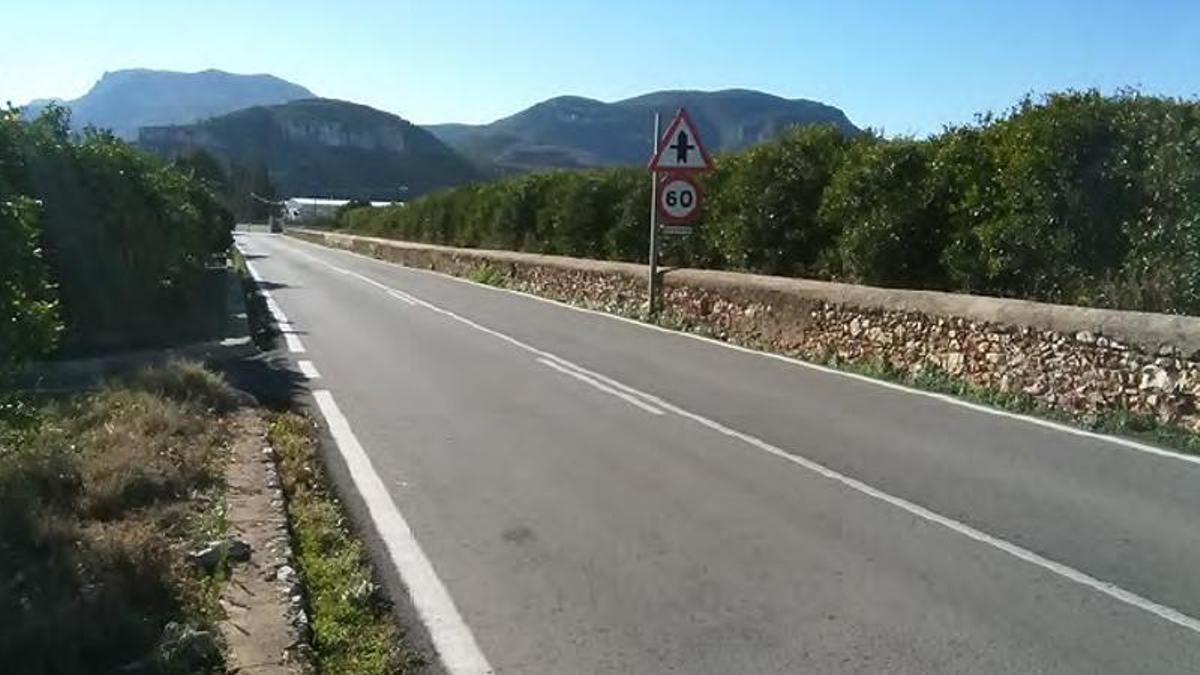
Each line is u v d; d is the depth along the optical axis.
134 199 15.40
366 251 52.78
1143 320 9.20
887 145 14.92
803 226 17.20
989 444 8.44
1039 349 10.22
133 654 4.21
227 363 12.78
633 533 6.12
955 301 11.60
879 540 5.97
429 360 13.32
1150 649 4.48
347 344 15.02
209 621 4.58
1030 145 11.91
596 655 4.45
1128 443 8.46
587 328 17.16
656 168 18.03
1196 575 5.39
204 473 6.99
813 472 7.54
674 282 18.06
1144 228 10.87
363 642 4.57
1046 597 5.09
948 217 13.88
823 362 13.31
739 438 8.68
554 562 5.62
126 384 9.52
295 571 5.29
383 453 8.16
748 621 4.80
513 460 7.93
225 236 38.16
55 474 6.17
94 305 13.68
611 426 9.20
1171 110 10.74
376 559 5.69
